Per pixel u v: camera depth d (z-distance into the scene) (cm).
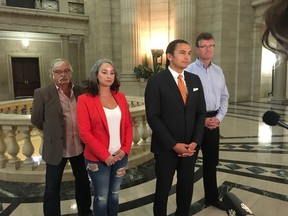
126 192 370
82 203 299
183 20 1216
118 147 255
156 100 243
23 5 1569
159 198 254
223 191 361
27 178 404
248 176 409
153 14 1353
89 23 1572
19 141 572
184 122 246
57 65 268
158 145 251
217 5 1198
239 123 803
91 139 238
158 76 247
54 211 272
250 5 1246
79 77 1900
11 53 1669
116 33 1412
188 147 243
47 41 1780
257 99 1341
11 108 812
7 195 364
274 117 98
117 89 263
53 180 270
